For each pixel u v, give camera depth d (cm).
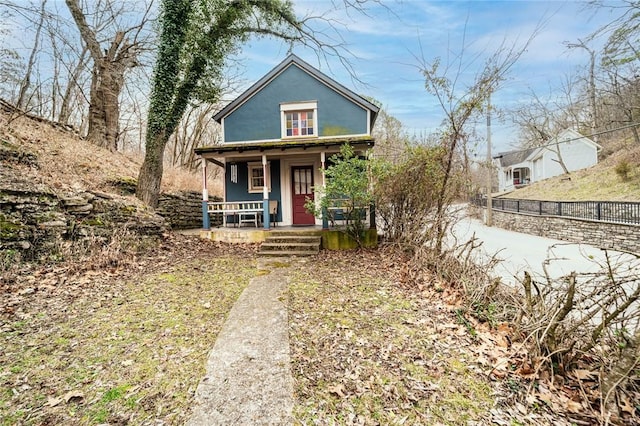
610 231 988
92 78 1343
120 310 432
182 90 987
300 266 712
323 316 430
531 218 1445
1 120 936
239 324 405
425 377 297
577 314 377
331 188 856
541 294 326
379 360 324
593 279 303
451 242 920
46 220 617
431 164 689
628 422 236
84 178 899
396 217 836
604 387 250
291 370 306
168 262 706
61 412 244
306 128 1156
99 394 266
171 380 288
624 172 1672
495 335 362
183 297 493
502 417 248
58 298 456
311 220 1161
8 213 567
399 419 246
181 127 2289
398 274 629
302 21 1109
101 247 662
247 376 296
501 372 301
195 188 1529
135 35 1164
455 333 375
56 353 322
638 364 243
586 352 283
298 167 1173
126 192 1005
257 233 977
